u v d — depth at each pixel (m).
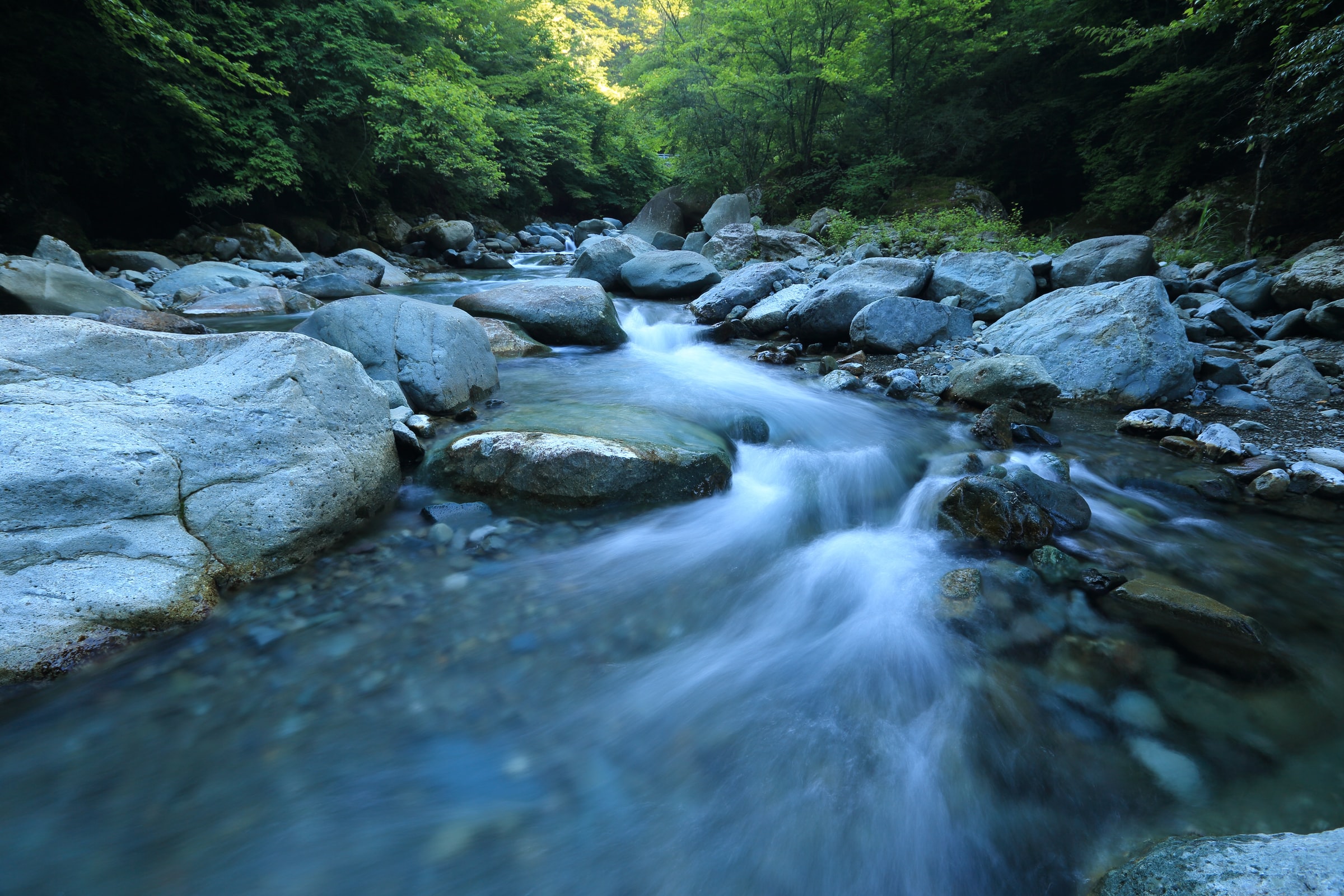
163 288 9.45
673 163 22.42
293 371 2.85
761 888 1.52
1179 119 13.34
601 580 2.73
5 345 2.38
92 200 12.35
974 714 2.01
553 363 6.12
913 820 1.67
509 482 3.30
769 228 16.94
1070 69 16.47
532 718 1.99
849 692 2.12
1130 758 1.83
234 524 2.54
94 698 1.99
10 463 2.09
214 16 13.00
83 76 11.16
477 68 22.52
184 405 2.57
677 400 4.84
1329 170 10.26
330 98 14.21
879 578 2.77
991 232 11.93
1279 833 1.40
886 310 6.76
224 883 1.49
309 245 15.10
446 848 1.58
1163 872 1.37
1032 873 1.54
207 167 13.42
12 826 1.60
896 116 17.70
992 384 4.89
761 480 3.84
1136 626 2.38
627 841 1.62
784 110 18.09
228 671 2.12
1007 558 2.86
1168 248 11.53
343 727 1.92
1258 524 3.20
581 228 24.14
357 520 3.02
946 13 15.95
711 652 2.33
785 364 6.58
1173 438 4.14
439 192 21.08
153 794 1.69
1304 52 8.59
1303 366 4.96
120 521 2.26
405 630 2.36
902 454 4.15
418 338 4.36
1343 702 2.02
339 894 1.48
